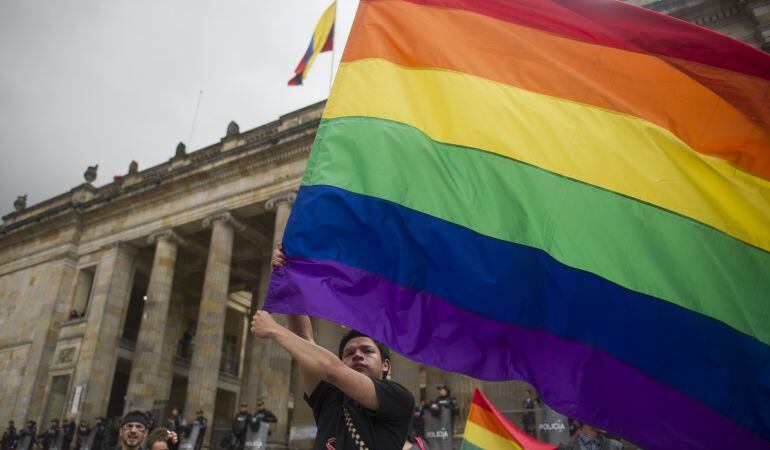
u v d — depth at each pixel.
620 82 5.28
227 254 35.34
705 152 4.99
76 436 34.31
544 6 5.58
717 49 5.11
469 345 4.39
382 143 4.93
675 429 4.33
